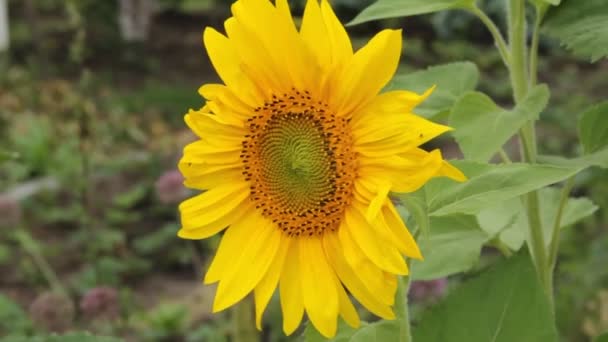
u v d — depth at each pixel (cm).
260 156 83
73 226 320
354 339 88
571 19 92
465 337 90
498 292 90
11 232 297
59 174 344
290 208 83
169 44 563
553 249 100
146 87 478
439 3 95
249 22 81
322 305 81
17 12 589
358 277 80
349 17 299
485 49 510
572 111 418
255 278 83
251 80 82
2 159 127
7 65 486
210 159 84
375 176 79
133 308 255
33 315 197
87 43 515
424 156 77
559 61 513
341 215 81
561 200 100
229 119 83
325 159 81
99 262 275
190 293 277
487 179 82
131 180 353
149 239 302
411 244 76
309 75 81
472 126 86
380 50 78
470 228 104
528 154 97
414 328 91
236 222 85
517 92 99
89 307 208
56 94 407
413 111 99
